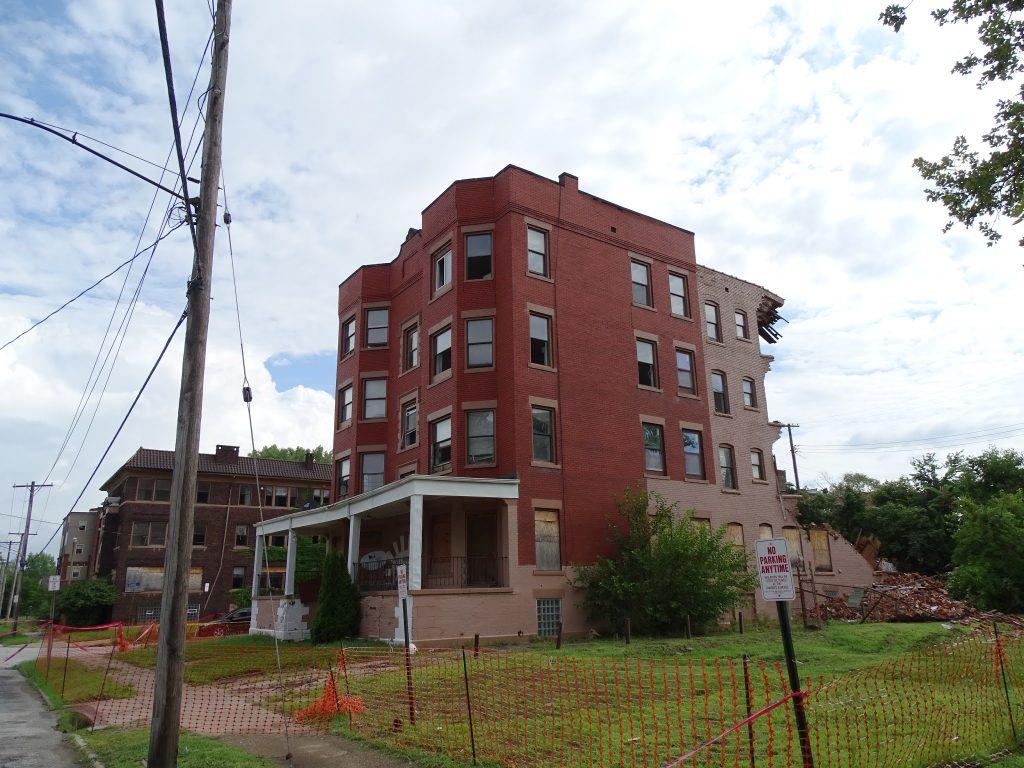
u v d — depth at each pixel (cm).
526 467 2336
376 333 3189
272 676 1667
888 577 3456
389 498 2255
